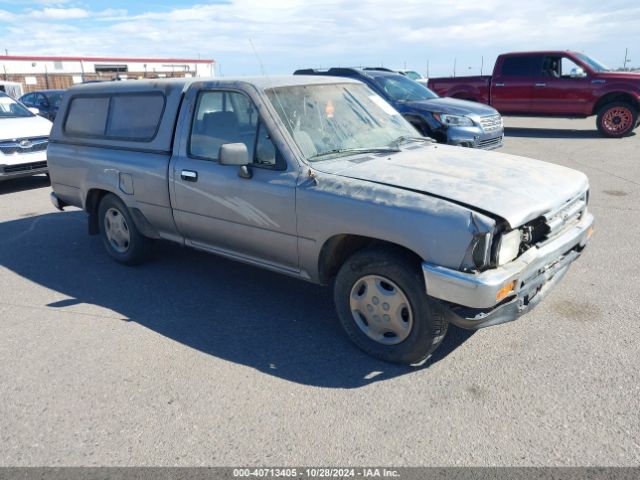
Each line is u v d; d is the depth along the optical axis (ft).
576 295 14.84
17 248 20.67
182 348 12.76
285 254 13.19
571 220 12.51
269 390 11.00
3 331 13.85
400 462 8.87
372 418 10.01
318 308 14.84
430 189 11.00
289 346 12.78
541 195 11.27
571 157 36.35
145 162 15.83
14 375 11.78
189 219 15.11
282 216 12.71
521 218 10.27
